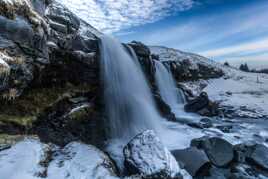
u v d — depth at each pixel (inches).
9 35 287.1
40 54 346.0
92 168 257.0
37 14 346.6
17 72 300.5
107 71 535.8
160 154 295.0
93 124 446.3
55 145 315.6
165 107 661.3
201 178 325.1
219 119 695.1
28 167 227.5
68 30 448.8
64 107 409.7
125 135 482.9
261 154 369.1
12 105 320.2
